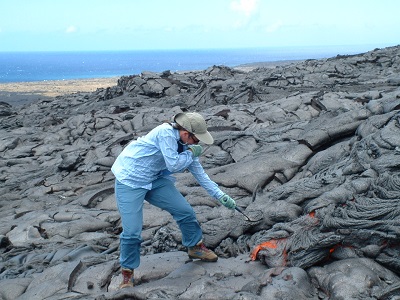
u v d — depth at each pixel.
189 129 4.62
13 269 6.41
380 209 4.82
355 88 21.33
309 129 9.02
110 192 9.41
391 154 5.89
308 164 7.77
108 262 5.67
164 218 7.71
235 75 31.59
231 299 4.39
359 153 6.27
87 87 71.00
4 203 11.02
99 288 5.20
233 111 15.74
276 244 5.19
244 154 9.84
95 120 17.84
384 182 5.27
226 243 5.91
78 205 9.20
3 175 14.27
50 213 8.80
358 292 4.20
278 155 8.33
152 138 4.68
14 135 18.69
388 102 8.27
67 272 5.49
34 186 11.81
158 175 4.95
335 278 4.41
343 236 4.78
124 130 16.83
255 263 5.24
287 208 5.83
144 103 24.34
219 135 10.80
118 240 7.49
